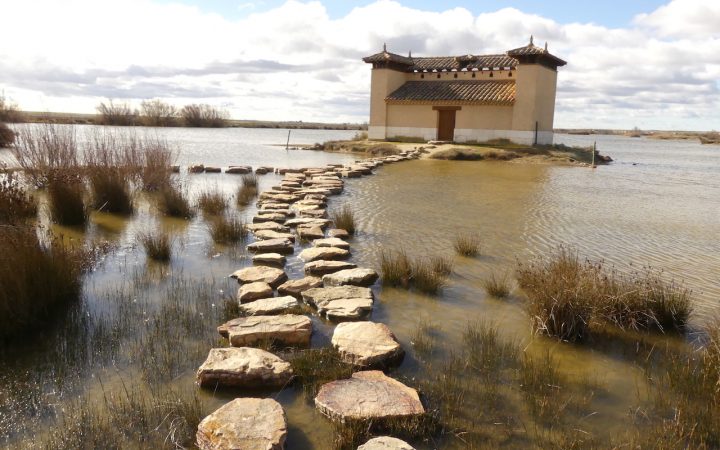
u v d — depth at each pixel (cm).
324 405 410
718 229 1141
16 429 382
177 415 402
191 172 1916
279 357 488
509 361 507
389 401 417
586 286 602
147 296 647
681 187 1942
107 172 1212
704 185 2031
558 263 688
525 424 404
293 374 461
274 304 605
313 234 943
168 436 378
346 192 1516
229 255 842
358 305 611
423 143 3350
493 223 1136
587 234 1052
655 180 2162
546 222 1164
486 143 3206
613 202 1495
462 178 1930
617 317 598
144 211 1179
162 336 536
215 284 699
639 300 599
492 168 2355
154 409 409
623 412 425
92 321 568
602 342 558
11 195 1013
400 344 534
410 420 396
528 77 3070
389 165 2342
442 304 655
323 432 391
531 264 780
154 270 754
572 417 416
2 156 1894
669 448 373
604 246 954
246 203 1300
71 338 527
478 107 3253
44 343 515
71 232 958
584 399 442
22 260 567
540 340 558
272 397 436
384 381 449
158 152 1496
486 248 923
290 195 1374
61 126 1680
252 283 667
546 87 3219
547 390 453
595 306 580
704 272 798
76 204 1015
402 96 3531
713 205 1505
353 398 420
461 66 3559
